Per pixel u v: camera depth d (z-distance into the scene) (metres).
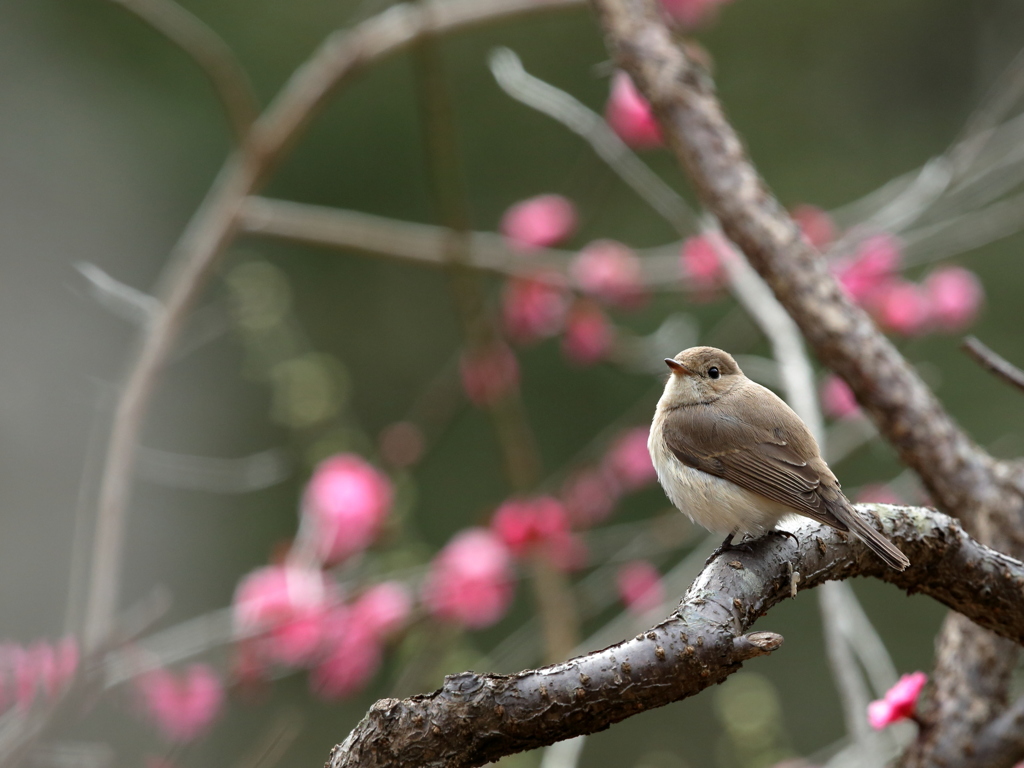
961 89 21.81
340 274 19.14
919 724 7.06
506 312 12.90
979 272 18.97
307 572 9.73
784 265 7.46
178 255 11.40
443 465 18.09
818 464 7.57
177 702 9.26
